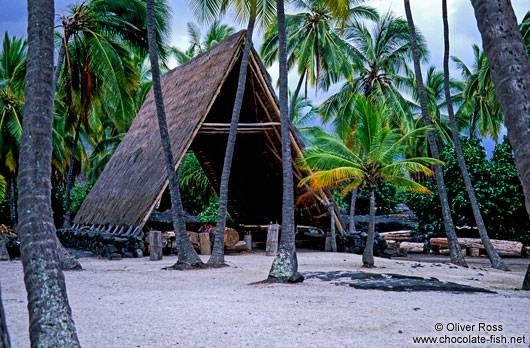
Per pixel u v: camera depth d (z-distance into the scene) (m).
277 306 6.83
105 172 25.94
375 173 14.92
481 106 39.06
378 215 39.97
